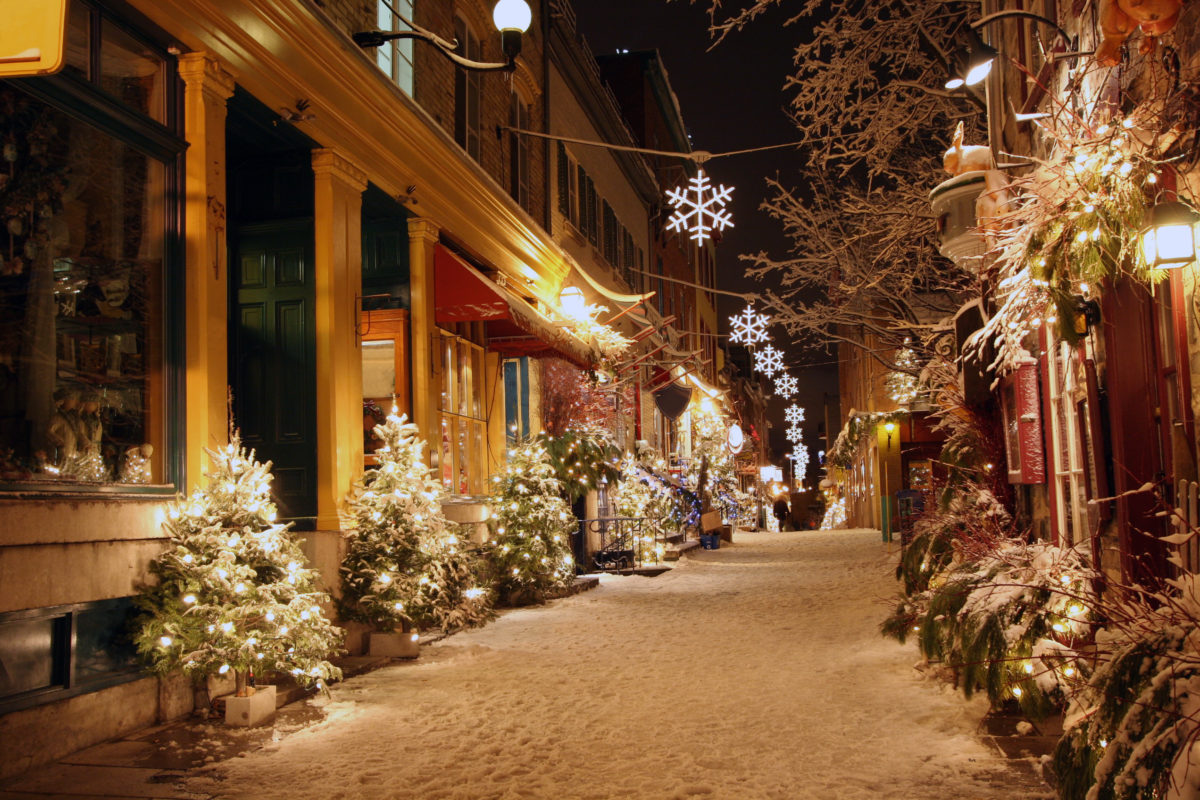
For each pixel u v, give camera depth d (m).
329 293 8.88
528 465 13.03
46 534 5.28
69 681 5.41
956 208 7.28
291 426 8.85
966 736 5.45
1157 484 4.72
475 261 13.43
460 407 12.53
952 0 10.75
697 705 6.54
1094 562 5.78
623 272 24.53
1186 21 4.11
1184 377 4.33
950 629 6.13
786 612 11.37
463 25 13.30
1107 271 4.74
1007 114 9.30
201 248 6.89
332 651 6.83
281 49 7.87
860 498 37.06
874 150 11.83
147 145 6.58
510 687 7.29
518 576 12.35
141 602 5.94
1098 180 4.55
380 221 11.19
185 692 6.37
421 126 10.48
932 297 14.78
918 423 26.78
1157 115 4.34
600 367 16.41
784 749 5.39
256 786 4.85
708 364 39.44
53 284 5.80
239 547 6.27
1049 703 5.19
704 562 19.77
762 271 14.45
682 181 34.56
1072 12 6.23
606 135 22.53
